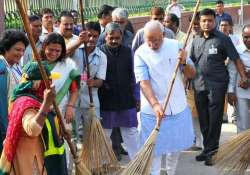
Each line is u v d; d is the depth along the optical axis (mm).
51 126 4266
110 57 6586
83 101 6508
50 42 5473
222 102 7004
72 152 4504
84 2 14445
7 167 4133
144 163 5156
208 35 6965
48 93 3881
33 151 4160
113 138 7289
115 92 6605
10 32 5324
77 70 5746
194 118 7605
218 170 6844
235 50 6828
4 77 5230
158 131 5266
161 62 5617
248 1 28953
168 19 8383
